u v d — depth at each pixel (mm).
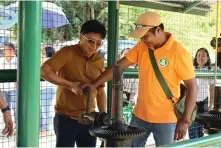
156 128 2555
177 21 4887
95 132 1408
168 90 2498
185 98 2494
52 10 4355
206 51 4684
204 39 5047
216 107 1979
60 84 2359
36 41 1193
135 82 3689
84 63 2529
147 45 2543
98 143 2852
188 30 5047
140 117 2621
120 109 1415
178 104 2541
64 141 2541
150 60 2504
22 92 1207
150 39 2445
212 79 3998
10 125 2506
